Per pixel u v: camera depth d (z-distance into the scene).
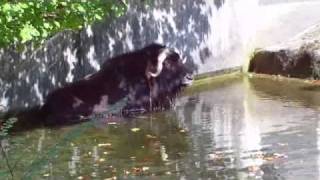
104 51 11.05
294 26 13.34
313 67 12.02
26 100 10.09
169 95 10.31
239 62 12.87
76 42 10.70
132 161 7.64
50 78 10.38
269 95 10.95
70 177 7.07
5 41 8.11
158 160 7.66
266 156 7.58
